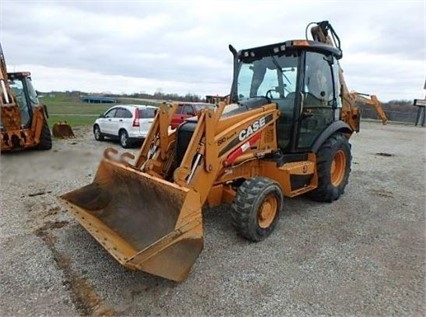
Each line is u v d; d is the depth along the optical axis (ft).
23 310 8.12
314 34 17.89
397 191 19.20
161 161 12.47
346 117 20.16
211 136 10.87
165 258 8.45
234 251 11.25
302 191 14.66
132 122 33.27
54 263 10.20
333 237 12.61
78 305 8.34
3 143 26.30
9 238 11.85
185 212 9.04
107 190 12.76
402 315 8.24
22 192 17.39
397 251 11.59
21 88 28.12
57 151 27.96
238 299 8.71
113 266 10.10
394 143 43.01
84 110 82.69
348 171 17.61
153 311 8.18
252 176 13.64
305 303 8.62
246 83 15.72
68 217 13.87
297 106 13.73
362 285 9.47
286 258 10.88
